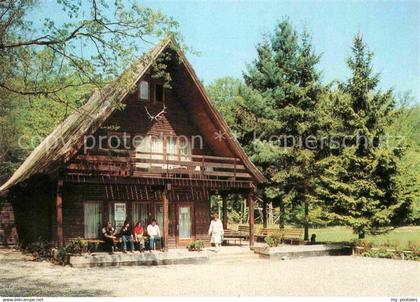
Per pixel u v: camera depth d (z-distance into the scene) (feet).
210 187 86.22
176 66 85.51
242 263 76.02
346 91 93.40
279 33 124.06
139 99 88.33
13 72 62.23
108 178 74.49
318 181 101.50
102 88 57.21
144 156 87.81
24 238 100.99
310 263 75.61
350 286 53.21
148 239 81.41
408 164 90.27
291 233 94.94
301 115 110.93
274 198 117.39
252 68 125.90
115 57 53.67
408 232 140.36
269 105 119.44
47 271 63.52
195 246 79.41
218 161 95.20
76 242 72.02
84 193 82.99
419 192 87.81
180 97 92.02
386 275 61.93
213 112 86.74
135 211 88.12
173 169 80.79
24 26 58.39
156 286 52.47
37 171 75.51
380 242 89.20
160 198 91.09
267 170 114.83
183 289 50.70
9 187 99.19
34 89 58.44
